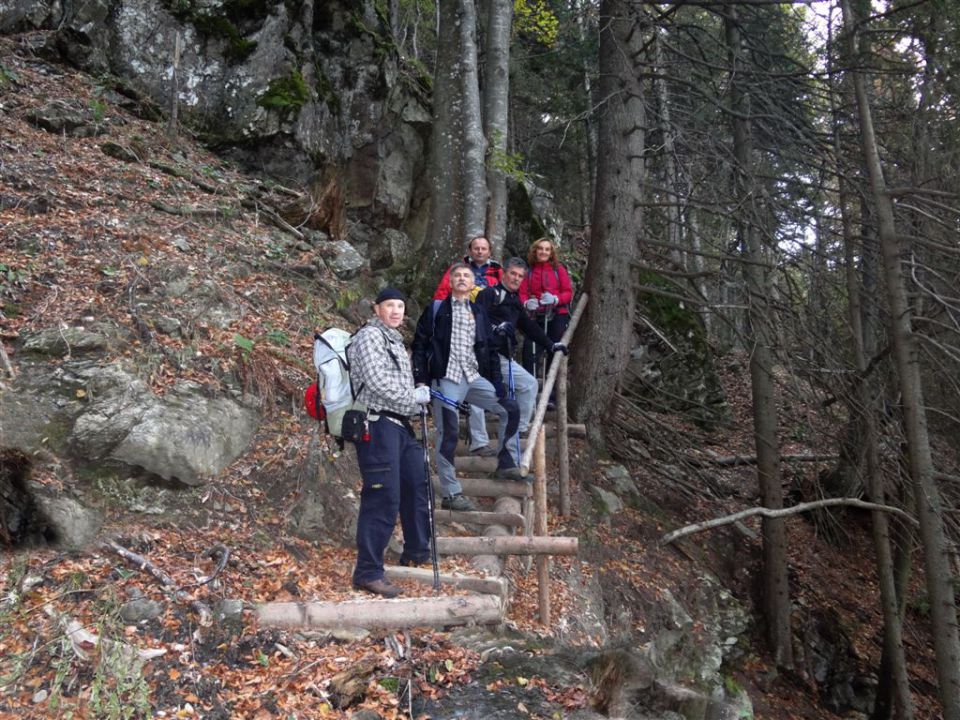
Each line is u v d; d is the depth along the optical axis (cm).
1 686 344
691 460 1020
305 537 511
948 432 812
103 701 346
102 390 501
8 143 727
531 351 796
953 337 745
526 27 1559
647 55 962
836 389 771
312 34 1051
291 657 393
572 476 823
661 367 1184
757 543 946
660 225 1174
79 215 660
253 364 592
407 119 1123
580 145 1895
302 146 959
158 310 588
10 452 436
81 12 902
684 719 405
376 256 1051
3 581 397
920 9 744
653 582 761
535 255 804
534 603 589
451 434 561
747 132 887
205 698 361
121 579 412
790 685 839
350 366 458
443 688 392
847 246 793
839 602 977
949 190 734
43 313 544
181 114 932
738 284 798
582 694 398
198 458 508
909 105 782
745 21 923
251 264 724
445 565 520
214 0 968
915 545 885
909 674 915
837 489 1084
